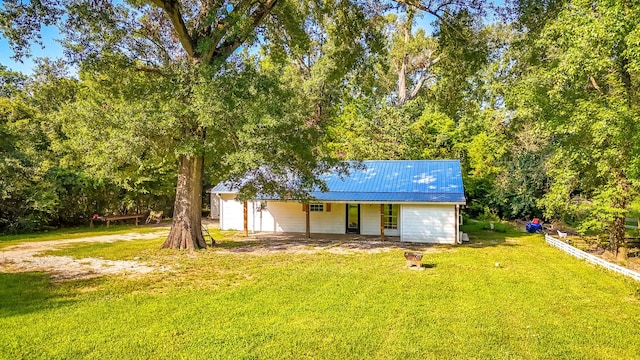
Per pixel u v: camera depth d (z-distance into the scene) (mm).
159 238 18562
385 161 22703
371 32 14773
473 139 28500
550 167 16109
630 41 8336
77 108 13164
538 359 5672
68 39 11578
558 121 12000
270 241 17891
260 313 7500
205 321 7062
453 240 17703
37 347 5953
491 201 26969
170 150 14125
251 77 12016
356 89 22016
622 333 6652
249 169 13570
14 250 14883
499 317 7375
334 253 14492
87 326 6801
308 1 14898
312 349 5934
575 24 10133
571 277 10664
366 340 6258
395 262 12695
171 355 5707
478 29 14594
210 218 29359
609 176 13016
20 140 21328
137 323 6953
